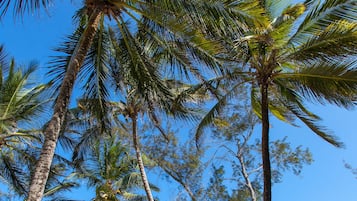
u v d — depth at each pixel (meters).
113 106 17.64
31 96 15.84
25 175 16.70
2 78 15.29
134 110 18.08
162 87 10.88
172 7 8.58
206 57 10.21
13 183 16.84
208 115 13.34
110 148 22.33
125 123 20.58
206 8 8.45
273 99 15.03
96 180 22.16
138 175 22.44
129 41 10.86
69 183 20.84
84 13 11.16
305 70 11.51
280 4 12.07
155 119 13.24
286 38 11.92
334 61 10.98
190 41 9.70
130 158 22.64
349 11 10.94
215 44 9.83
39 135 16.28
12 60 15.45
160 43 10.80
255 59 12.20
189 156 22.92
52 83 10.44
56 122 8.20
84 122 16.89
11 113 15.52
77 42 10.67
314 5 11.93
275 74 12.26
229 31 8.83
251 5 8.66
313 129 13.67
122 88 11.39
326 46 10.95
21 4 6.21
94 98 11.11
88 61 10.90
